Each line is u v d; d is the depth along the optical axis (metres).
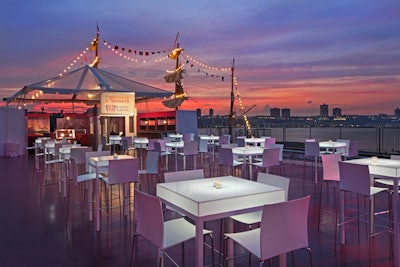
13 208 5.18
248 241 2.44
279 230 2.15
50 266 3.09
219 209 2.37
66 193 6.17
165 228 2.72
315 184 6.82
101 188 6.56
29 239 3.79
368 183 3.35
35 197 5.94
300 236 2.25
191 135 12.68
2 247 3.55
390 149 9.41
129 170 4.39
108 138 15.70
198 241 2.28
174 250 3.42
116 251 3.43
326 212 4.79
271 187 2.83
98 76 10.25
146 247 3.54
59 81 9.84
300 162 10.05
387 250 3.41
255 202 2.56
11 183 7.33
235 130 15.87
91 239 3.78
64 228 4.18
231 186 2.87
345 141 8.27
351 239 3.71
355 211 4.80
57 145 7.38
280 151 6.85
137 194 2.51
